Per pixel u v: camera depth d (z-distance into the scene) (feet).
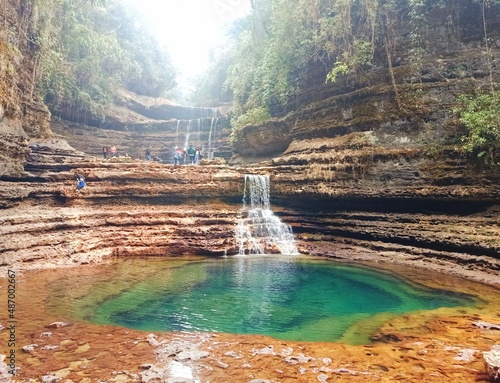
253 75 102.83
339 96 68.39
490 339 22.30
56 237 45.42
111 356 19.02
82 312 26.91
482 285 36.58
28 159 62.23
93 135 108.78
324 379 16.96
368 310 29.50
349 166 60.08
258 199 68.23
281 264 48.47
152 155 118.52
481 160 47.52
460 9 60.23
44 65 75.15
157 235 54.03
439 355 19.85
